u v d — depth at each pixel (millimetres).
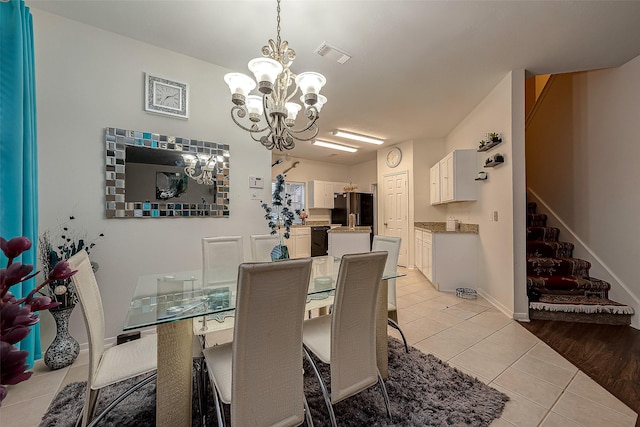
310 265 1120
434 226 5281
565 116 3568
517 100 2852
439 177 4527
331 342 1295
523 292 2844
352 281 1300
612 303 2783
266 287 1021
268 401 1094
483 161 3574
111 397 1627
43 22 2041
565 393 1668
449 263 3852
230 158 2891
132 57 2375
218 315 1871
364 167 7441
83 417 1211
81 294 1191
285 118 1971
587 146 3230
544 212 3939
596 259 3102
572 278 3125
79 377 1825
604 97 2988
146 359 1395
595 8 1969
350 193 6629
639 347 2242
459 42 2383
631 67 2678
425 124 4484
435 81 3076
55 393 1665
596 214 3113
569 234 3500
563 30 2223
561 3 1929
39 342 1961
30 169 1822
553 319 2812
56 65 2084
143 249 2424
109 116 2279
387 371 1796
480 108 3650
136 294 1705
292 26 2186
